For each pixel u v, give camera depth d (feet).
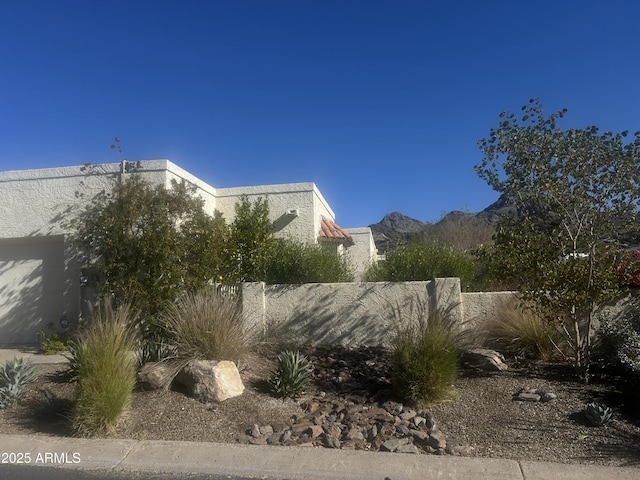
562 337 29.81
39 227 43.93
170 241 33.55
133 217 33.78
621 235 28.19
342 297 35.86
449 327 26.94
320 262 38.86
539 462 19.15
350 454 20.07
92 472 19.24
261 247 42.11
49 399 25.50
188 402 24.67
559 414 22.67
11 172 44.88
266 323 36.14
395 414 23.31
